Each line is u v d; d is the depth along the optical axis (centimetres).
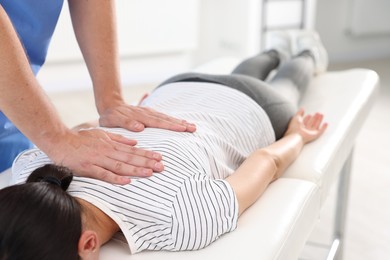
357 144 259
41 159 87
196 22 354
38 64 109
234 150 107
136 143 87
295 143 108
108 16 106
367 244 170
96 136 85
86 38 106
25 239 60
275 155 99
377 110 314
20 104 76
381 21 461
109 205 74
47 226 61
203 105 111
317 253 164
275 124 120
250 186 86
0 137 104
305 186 95
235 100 115
